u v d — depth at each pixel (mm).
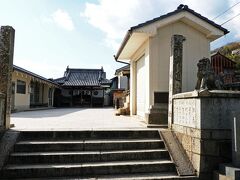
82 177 4984
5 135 5797
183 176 5102
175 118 6461
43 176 4973
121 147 5926
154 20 8484
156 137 6488
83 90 31828
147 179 4922
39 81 20484
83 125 7770
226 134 5180
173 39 6859
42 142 5801
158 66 8711
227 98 5281
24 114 14039
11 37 6355
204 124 5168
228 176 4566
